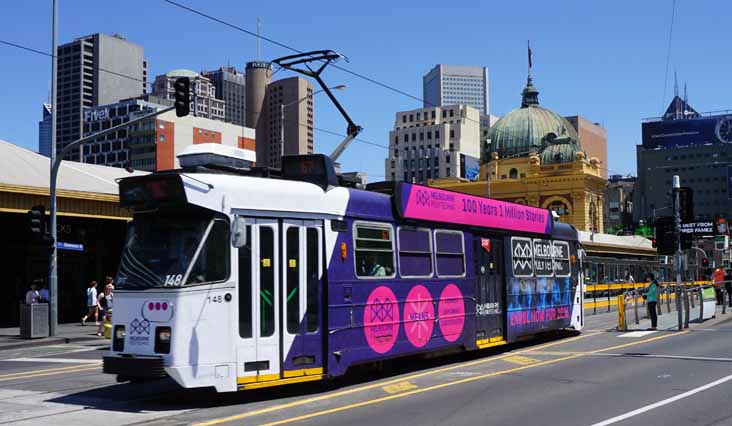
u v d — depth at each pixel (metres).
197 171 11.82
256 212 11.47
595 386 12.16
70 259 36.38
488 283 17.00
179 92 24.05
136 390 12.67
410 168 157.50
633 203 156.62
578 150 96.88
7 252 35.22
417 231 14.69
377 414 10.08
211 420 9.79
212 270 10.91
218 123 128.75
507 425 9.23
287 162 12.99
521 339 18.86
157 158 123.31
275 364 11.35
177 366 10.43
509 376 13.48
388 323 13.53
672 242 24.59
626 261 46.75
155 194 11.12
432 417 9.82
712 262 56.78
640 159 149.00
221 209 11.11
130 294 10.99
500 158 100.19
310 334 11.91
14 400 11.77
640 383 12.37
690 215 24.77
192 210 11.09
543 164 93.12
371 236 13.41
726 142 132.50
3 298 35.09
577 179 89.75
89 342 25.58
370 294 13.17
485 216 17.08
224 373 10.77
